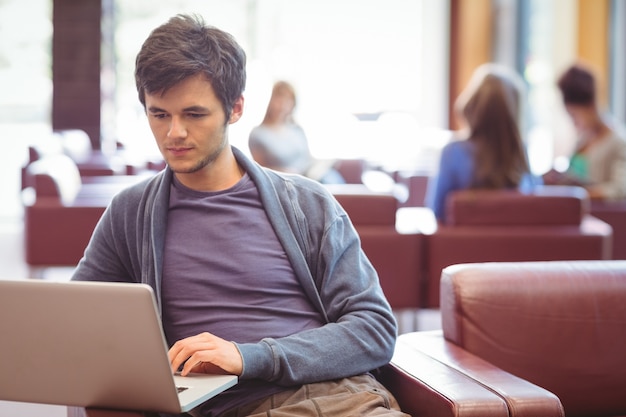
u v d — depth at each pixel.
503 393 2.25
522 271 2.81
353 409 2.29
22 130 12.28
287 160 7.55
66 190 6.16
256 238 2.45
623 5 10.84
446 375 2.41
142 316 1.91
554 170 6.81
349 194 5.25
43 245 5.96
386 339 2.44
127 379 1.99
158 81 2.28
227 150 2.49
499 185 5.47
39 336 2.00
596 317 2.78
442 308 2.84
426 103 13.66
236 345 2.22
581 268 2.85
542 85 12.16
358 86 13.57
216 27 2.36
